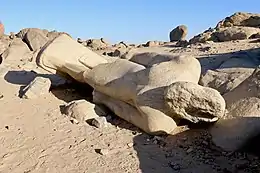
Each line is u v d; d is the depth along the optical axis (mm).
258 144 4270
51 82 7016
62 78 7508
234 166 3988
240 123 4402
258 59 7805
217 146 4383
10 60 10445
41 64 6562
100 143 4625
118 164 4105
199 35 18844
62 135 4848
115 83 5402
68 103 5879
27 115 5496
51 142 4648
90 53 6703
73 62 6520
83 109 5465
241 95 4859
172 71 4996
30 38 13742
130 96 5145
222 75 6055
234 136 4336
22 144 4586
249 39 16062
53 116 5480
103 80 5625
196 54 11625
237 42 14961
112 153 4363
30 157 4262
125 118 5285
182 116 4621
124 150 4445
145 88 4875
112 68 5727
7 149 4449
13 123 5203
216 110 4445
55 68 6641
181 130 4801
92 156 4289
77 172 3949
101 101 5793
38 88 6375
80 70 6355
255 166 3939
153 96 4773
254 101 4613
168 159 4227
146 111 4785
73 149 4461
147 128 4805
